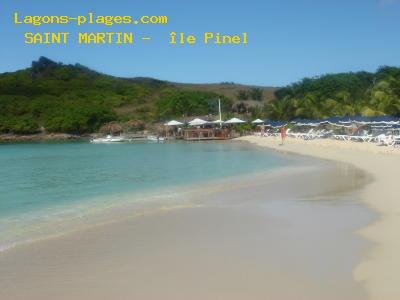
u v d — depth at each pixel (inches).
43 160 1867.6
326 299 312.2
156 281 362.3
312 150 1824.6
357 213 587.5
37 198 818.8
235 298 322.7
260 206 671.8
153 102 5521.7
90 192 882.1
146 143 3437.5
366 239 455.2
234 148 2353.6
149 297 331.0
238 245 456.1
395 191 737.0
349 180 908.6
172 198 775.1
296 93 4503.0
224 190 852.0
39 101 5073.8
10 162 1784.0
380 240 447.8
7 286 360.5
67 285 359.9
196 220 584.1
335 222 540.4
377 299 305.6
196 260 412.2
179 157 1820.9
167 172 1223.5
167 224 564.7
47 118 4633.4
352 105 3476.9
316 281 345.4
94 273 385.7
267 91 7155.5
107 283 361.4
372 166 1132.5
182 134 3747.5
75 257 433.1
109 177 1136.2
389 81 2940.5
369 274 350.9
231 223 560.4
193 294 333.1
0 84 5831.7
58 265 409.7
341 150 1676.9
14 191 916.6
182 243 471.8
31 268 402.3
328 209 625.0
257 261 401.1
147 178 1091.3
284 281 349.1
